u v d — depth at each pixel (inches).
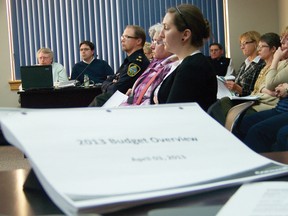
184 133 19.2
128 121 18.7
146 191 15.2
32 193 18.8
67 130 16.9
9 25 225.0
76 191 14.1
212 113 38.7
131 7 228.2
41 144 15.8
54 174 14.7
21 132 15.9
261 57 140.6
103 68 202.4
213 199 16.4
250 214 14.5
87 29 227.5
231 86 142.3
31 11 225.5
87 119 17.9
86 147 16.4
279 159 24.1
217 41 229.5
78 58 227.5
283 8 215.2
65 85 167.2
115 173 15.6
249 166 18.8
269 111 111.6
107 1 227.0
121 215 14.6
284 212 14.6
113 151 16.7
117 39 228.2
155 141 18.0
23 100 161.3
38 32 226.2
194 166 17.5
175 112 20.4
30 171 18.7
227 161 18.6
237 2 226.5
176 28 70.4
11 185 20.3
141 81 91.4
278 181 18.6
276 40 134.2
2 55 224.7
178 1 229.1
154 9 229.1
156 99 73.6
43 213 16.2
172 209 15.3
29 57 226.8
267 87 120.7
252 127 98.1
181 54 72.1
